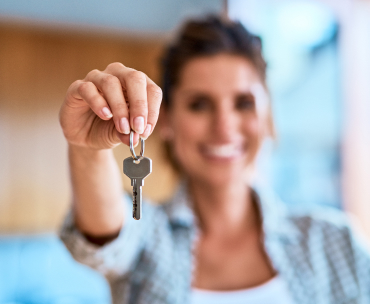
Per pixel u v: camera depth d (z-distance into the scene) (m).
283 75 2.13
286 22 2.09
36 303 1.88
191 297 0.73
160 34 2.13
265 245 0.78
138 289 0.73
